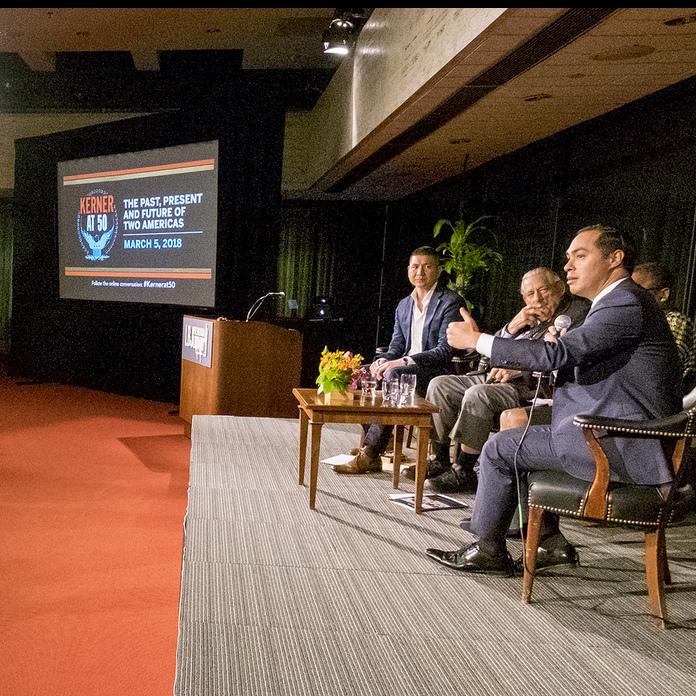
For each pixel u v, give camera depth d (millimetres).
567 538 2906
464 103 5109
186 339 5805
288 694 1646
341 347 10398
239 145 6863
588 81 4492
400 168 7848
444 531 2904
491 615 2135
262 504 3160
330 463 4016
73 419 6254
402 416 3082
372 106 6078
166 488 4082
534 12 3400
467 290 6793
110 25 6812
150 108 8594
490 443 2438
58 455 4832
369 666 1797
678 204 4672
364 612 2111
